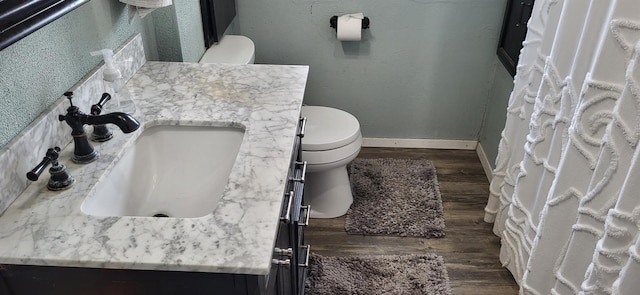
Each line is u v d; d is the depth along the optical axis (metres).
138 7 1.35
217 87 1.40
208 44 1.97
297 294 1.54
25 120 0.98
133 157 1.18
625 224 1.05
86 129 1.18
